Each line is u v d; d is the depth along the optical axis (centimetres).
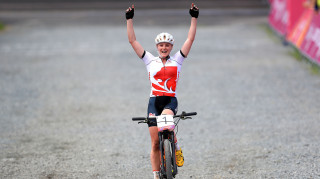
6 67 4694
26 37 6800
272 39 6209
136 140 2522
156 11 10038
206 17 8875
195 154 2270
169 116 1631
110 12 10025
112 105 3288
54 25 8150
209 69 4462
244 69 4412
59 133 2661
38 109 3192
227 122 2816
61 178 1977
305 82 3803
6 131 2697
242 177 1945
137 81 4059
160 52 1722
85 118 2972
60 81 4072
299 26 5181
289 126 2680
